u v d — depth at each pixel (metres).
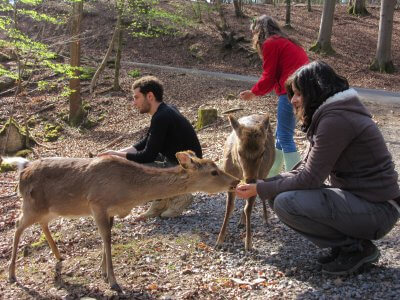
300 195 3.81
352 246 3.87
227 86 17.59
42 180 4.68
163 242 5.18
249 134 4.54
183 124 5.64
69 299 4.22
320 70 3.71
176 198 5.92
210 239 5.20
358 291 3.70
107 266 4.30
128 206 4.48
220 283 4.14
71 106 15.67
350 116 3.61
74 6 15.77
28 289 4.53
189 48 24.92
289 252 4.69
